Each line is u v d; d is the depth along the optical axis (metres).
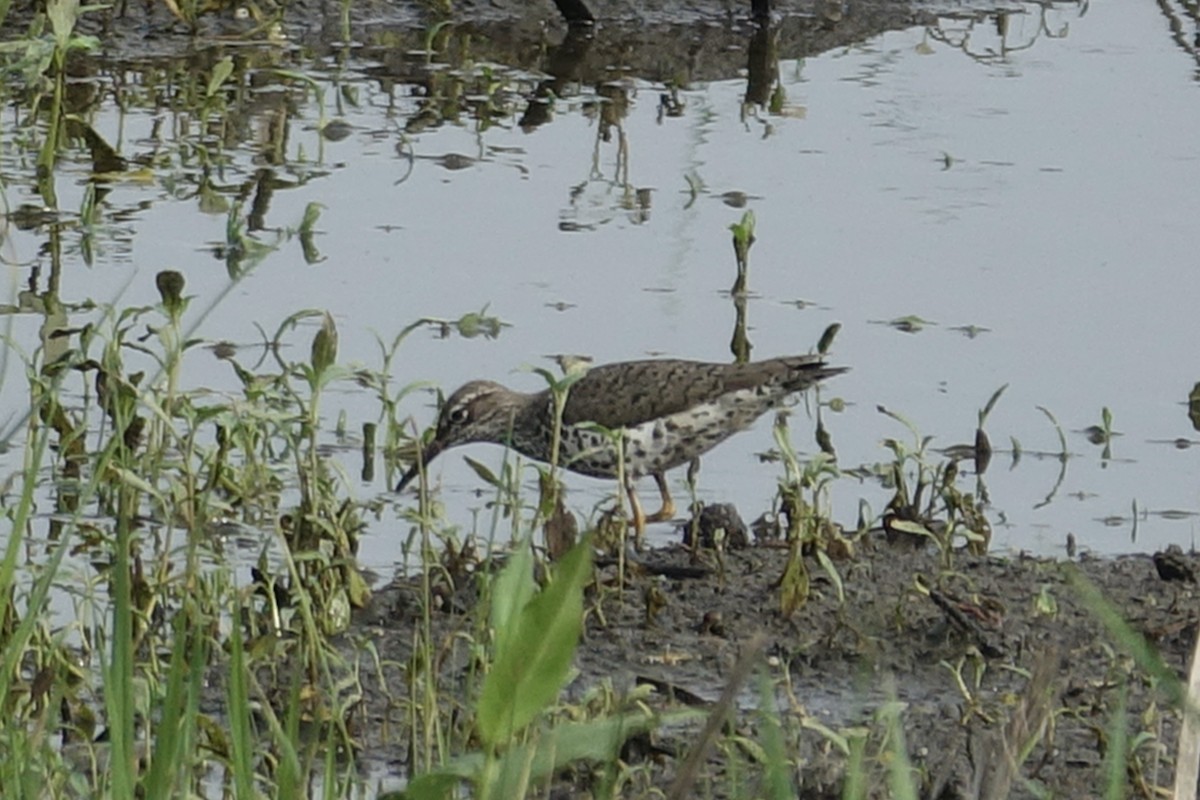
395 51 22.48
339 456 14.10
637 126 20.56
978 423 14.50
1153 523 13.52
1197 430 14.77
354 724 10.45
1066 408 15.05
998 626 11.88
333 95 21.00
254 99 20.72
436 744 9.97
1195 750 7.48
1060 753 10.30
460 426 14.34
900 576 12.58
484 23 23.45
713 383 13.85
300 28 22.80
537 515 11.20
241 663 7.39
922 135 20.47
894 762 6.96
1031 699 7.76
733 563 12.77
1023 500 13.84
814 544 12.72
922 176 19.33
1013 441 14.36
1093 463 14.34
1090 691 11.04
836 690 11.20
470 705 9.44
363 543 12.91
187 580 10.58
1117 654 11.49
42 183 18.16
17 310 15.48
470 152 19.56
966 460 14.34
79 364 12.24
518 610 6.01
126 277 16.22
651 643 11.69
